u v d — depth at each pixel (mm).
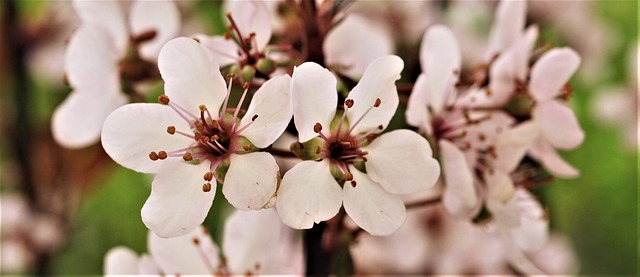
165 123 171
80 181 272
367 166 173
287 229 205
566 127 193
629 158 348
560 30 298
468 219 190
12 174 291
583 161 342
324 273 188
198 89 171
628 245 347
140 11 200
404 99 184
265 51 180
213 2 277
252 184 167
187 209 170
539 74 192
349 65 194
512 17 197
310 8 184
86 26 199
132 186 310
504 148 188
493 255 241
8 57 275
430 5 259
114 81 200
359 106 173
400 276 244
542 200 245
